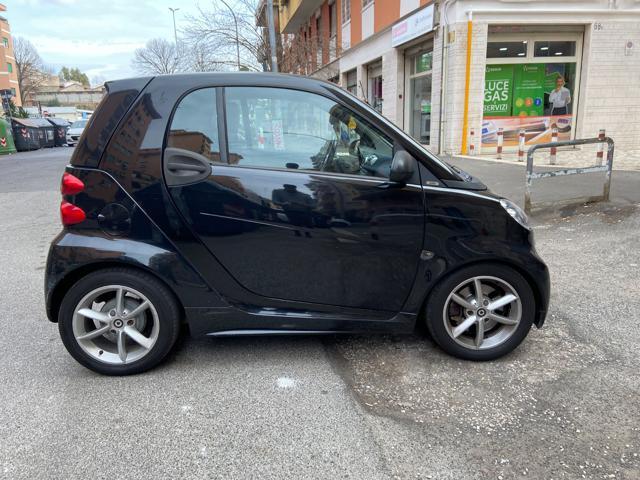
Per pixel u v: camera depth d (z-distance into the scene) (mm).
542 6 12906
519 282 3111
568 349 3346
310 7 26094
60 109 81500
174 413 2705
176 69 34344
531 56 13586
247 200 2945
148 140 2945
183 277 2971
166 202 2932
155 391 2930
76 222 2969
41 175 15047
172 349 3457
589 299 4180
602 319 3791
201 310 3037
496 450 2381
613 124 14000
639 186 7902
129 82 3029
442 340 3189
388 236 3012
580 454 2342
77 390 2955
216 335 3100
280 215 2965
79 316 3025
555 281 4625
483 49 13031
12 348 3553
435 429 2543
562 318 3826
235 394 2885
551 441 2438
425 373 3090
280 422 2617
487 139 13945
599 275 4734
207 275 3000
